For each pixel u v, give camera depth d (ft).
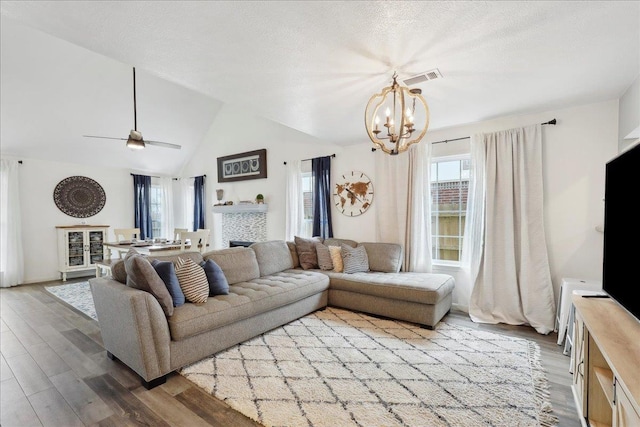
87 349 9.02
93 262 19.66
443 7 5.16
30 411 6.19
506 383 7.09
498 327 10.62
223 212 20.80
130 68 16.19
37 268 18.40
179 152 23.56
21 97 14.87
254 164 20.02
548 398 6.56
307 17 5.41
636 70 7.66
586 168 10.19
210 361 8.16
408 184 13.70
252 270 11.85
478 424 5.75
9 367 7.97
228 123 21.83
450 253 13.46
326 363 8.04
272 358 8.32
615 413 4.20
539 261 10.59
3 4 4.86
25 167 18.06
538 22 5.61
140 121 19.36
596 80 8.28
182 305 8.20
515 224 11.15
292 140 18.26
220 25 5.59
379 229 14.60
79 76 15.35
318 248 14.10
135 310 6.81
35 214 18.40
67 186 19.72
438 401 6.43
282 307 10.48
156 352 7.03
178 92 19.21
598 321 5.45
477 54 6.80
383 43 6.30
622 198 5.76
